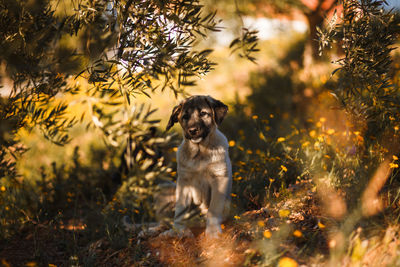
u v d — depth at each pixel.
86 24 3.13
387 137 4.86
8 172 3.96
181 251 3.79
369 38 3.55
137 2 2.90
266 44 10.34
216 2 4.86
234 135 7.65
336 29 3.66
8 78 3.20
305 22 9.70
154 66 2.96
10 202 4.98
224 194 4.08
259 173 5.43
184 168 4.16
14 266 3.89
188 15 2.94
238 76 10.16
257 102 9.12
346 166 4.73
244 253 3.27
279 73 9.65
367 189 3.85
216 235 3.84
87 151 7.40
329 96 6.43
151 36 2.93
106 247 4.26
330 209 3.80
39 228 4.91
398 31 3.55
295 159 5.14
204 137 3.96
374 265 2.62
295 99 8.68
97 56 3.10
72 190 6.48
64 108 3.42
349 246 2.77
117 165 7.12
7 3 2.90
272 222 3.85
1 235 4.54
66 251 4.31
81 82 3.65
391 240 2.87
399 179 4.22
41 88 3.21
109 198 6.02
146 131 2.91
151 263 3.69
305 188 4.61
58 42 3.18
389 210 3.42
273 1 7.47
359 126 5.04
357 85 3.80
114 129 2.83
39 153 6.85
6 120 3.17
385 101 4.02
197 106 4.00
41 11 3.12
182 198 4.22
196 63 3.07
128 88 3.05
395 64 5.78
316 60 8.31
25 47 2.97
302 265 2.81
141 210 4.98
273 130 7.10
